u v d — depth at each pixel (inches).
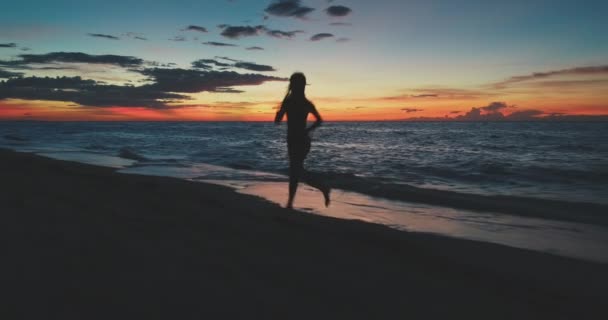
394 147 1045.2
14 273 107.0
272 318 90.1
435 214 255.0
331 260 135.4
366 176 462.6
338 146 1106.7
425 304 104.4
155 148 903.1
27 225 155.9
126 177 329.4
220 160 613.0
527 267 142.4
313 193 319.0
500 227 225.9
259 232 166.2
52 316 84.5
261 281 112.3
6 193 223.3
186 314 88.9
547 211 267.7
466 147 1023.0
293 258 134.8
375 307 100.4
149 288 101.8
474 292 115.7
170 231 159.0
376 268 130.7
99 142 1157.1
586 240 201.5
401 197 305.0
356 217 241.3
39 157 489.1
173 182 309.4
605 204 289.0
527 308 107.0
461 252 156.0
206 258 128.5
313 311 95.4
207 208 211.5
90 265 115.9
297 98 222.2
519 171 501.4
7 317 83.1
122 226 162.9
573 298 116.2
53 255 122.7
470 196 318.0
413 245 160.9
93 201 214.1
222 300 97.7
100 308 89.4
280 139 1472.7
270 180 385.7
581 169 510.6
